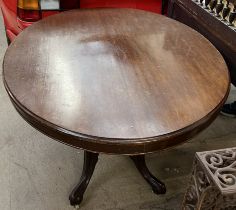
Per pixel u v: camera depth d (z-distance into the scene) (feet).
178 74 3.71
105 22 4.78
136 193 5.00
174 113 3.14
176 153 5.74
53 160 5.48
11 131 5.99
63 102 3.20
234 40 4.28
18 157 5.50
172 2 5.89
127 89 3.44
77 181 5.14
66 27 4.55
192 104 3.26
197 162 3.19
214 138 6.14
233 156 3.16
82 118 3.04
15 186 5.01
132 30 4.61
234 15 4.34
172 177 5.30
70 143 3.00
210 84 3.56
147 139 2.89
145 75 3.67
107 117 3.07
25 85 3.38
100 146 2.92
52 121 2.98
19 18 5.57
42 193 4.93
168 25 4.81
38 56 3.85
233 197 3.24
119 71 3.72
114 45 4.21
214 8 4.75
